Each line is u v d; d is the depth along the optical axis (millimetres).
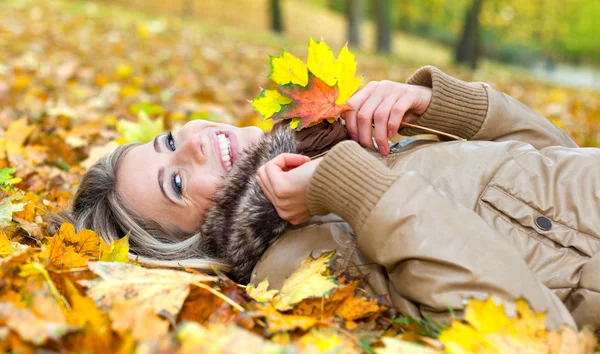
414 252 1607
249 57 10977
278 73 2064
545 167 1976
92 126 4059
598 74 46500
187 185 2225
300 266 1818
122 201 2332
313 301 1696
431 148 2057
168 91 5742
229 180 2107
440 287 1581
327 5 39906
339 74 2053
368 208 1677
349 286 1694
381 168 1716
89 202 2404
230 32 17500
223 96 6109
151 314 1336
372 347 1562
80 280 1561
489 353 1365
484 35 40312
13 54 7160
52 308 1370
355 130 2154
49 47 8219
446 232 1613
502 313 1437
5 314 1286
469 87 2234
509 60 41906
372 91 2166
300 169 1872
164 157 2342
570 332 1408
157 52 9539
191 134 2334
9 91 4910
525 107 2342
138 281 1583
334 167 1734
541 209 1880
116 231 2361
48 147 3512
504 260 1583
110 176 2393
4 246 1925
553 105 6746
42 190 2863
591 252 1795
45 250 1871
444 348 1388
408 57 22203
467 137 2266
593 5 32156
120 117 4480
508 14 30078
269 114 2074
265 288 1810
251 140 2277
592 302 1706
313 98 2064
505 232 1837
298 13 31953
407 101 2137
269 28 25516
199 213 2230
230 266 2115
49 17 12180
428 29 40906
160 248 2238
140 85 6152
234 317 1540
